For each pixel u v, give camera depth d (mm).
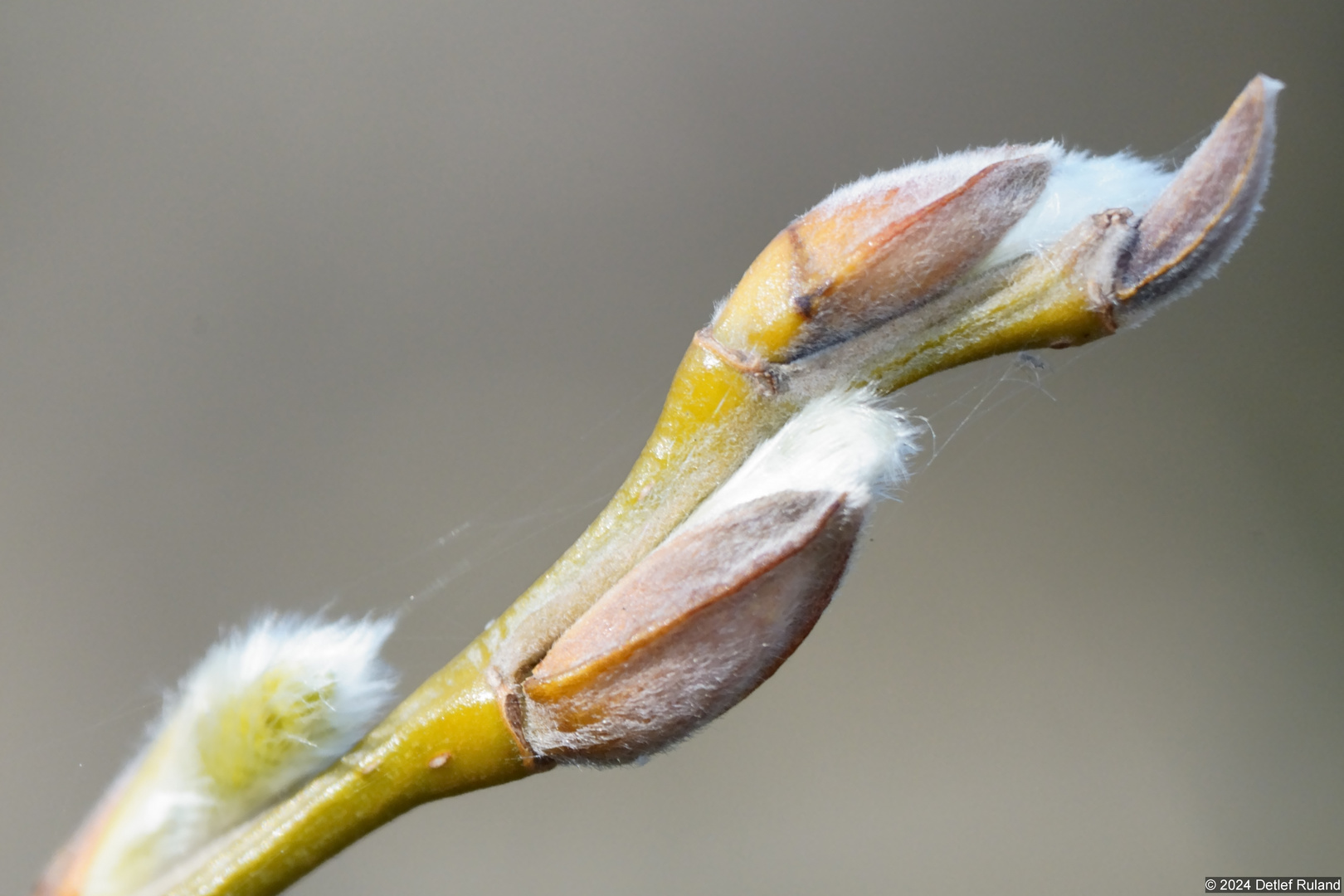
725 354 101
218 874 100
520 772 100
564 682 99
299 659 101
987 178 101
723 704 99
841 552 99
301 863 100
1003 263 101
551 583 101
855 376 101
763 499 99
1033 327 101
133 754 102
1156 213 100
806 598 99
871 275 100
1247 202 100
